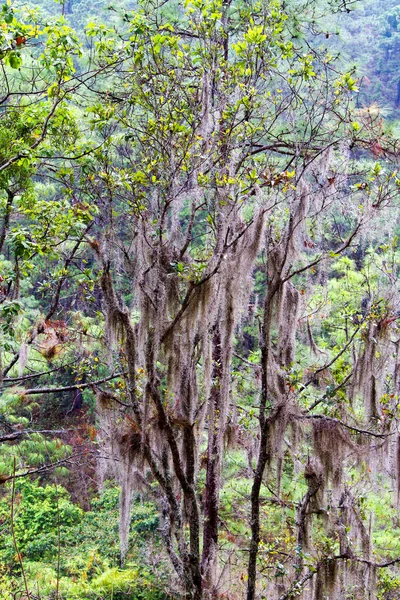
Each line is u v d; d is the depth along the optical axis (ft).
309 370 24.59
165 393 20.39
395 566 29.43
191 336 18.26
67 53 19.60
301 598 22.41
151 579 34.55
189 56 20.65
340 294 29.68
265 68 20.38
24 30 18.51
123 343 18.72
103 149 20.53
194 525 18.63
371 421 22.72
